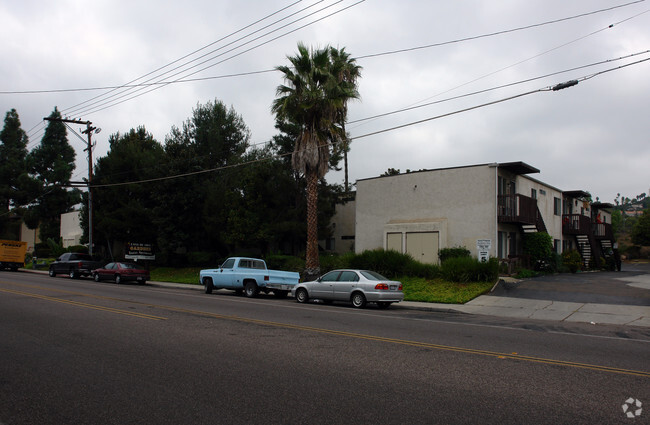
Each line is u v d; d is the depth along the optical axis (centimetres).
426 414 532
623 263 5378
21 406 562
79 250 4722
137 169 3856
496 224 2412
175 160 3359
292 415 528
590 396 602
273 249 3294
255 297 2127
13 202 6219
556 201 3331
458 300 1792
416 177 2717
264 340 972
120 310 1423
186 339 971
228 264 2258
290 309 1583
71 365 752
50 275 3441
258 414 532
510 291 1989
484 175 2480
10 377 685
